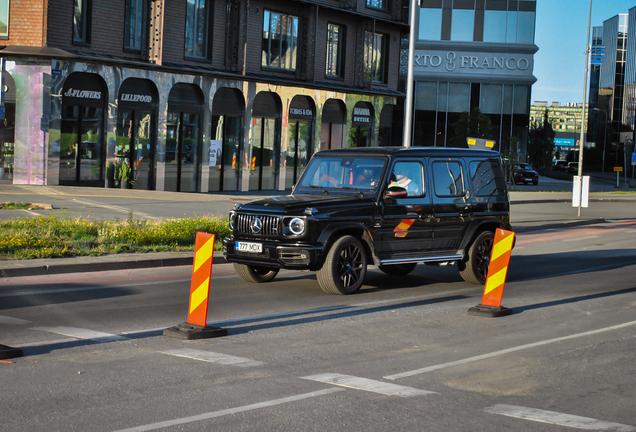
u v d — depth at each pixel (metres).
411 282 12.16
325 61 34.97
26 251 12.18
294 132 33.69
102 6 25.77
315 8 33.78
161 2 27.11
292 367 6.49
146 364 6.45
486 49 59.59
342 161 11.34
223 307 9.34
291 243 10.03
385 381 6.12
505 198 12.45
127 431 4.74
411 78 20.14
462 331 8.28
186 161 29.17
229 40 30.52
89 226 14.62
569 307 10.06
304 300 10.01
